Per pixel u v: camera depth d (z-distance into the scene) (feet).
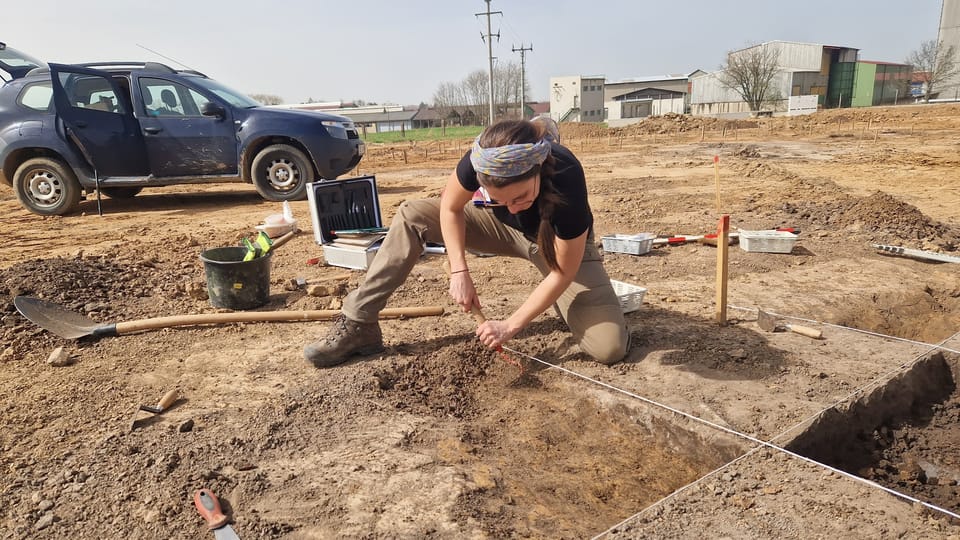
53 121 27.02
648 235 19.02
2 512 7.47
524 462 8.84
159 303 14.67
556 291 9.29
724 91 170.30
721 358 10.96
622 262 17.83
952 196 28.68
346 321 10.98
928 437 9.64
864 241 19.36
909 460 9.08
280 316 13.20
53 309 13.12
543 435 9.54
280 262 18.42
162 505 7.45
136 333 12.78
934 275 16.25
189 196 34.73
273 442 8.78
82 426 9.31
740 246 18.84
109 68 28.40
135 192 33.55
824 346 11.48
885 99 172.96
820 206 24.31
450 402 10.22
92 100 27.45
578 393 10.25
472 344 11.79
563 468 8.82
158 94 28.66
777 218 23.08
